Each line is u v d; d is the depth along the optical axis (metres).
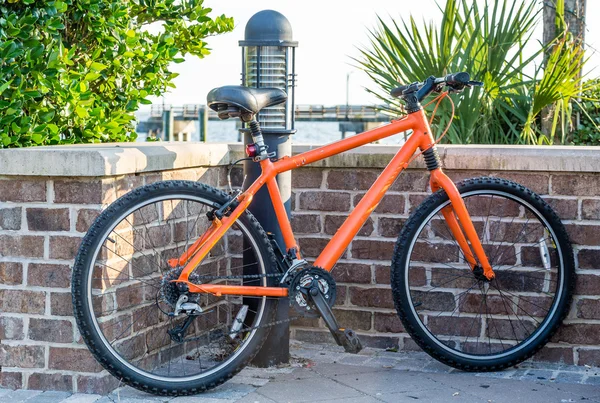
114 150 3.58
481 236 4.19
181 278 3.53
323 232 4.33
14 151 3.53
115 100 5.25
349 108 39.25
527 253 4.17
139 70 5.32
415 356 4.23
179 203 4.05
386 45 6.57
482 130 6.61
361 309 4.31
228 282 4.46
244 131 3.91
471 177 4.16
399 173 3.86
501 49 6.49
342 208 4.30
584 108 7.70
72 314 3.58
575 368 4.07
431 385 3.77
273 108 3.94
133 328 3.74
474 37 6.45
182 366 4.00
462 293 4.22
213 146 4.31
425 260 4.24
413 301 4.25
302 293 3.63
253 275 3.74
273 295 3.67
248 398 3.58
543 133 7.43
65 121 4.74
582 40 7.64
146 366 3.85
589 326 4.09
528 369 4.04
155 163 3.81
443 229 4.21
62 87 4.48
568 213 4.08
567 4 7.95
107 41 4.93
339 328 3.64
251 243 3.70
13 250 3.62
